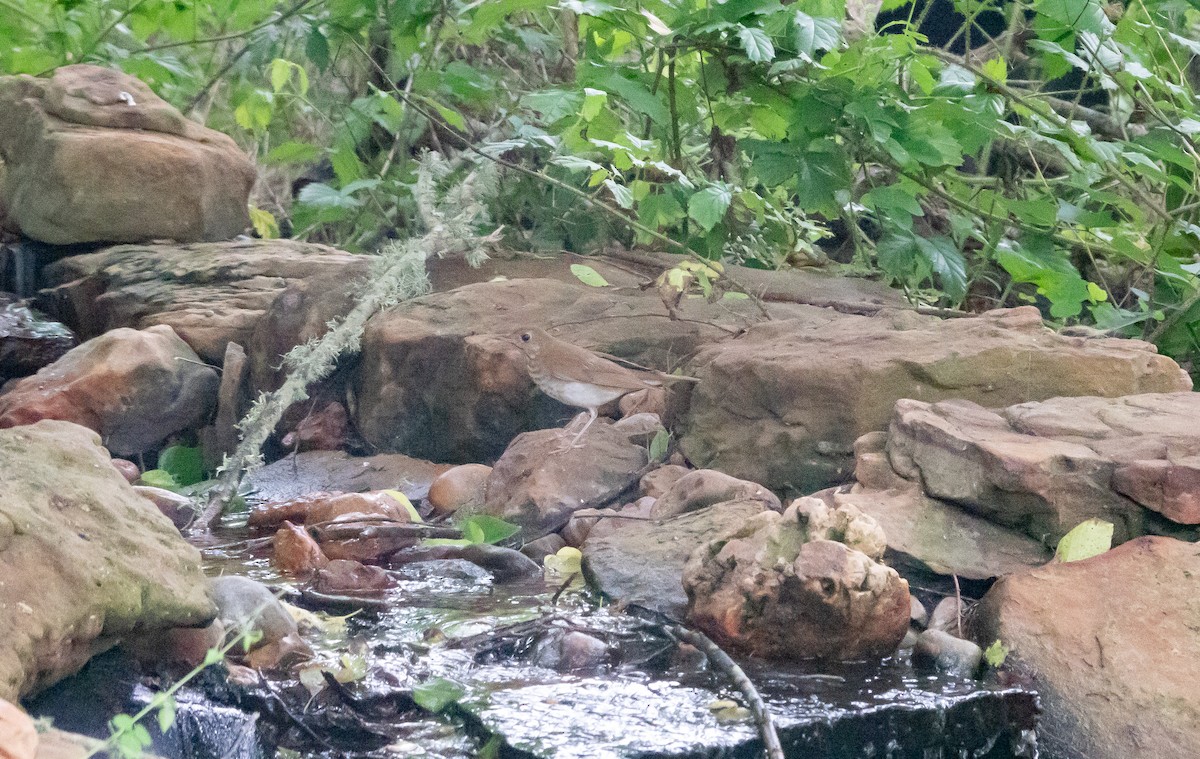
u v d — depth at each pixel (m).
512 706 2.92
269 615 3.31
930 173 6.87
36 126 7.71
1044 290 6.00
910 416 4.23
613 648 3.40
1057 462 3.86
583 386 5.04
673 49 6.45
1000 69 6.63
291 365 6.19
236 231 8.19
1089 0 5.80
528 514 4.87
